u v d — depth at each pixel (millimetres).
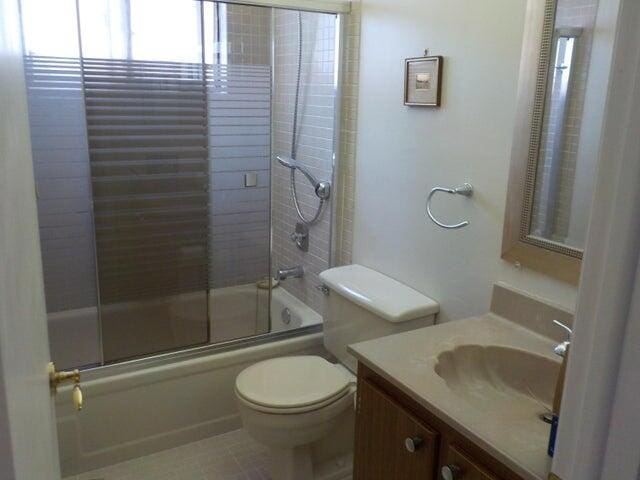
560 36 1489
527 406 1478
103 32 2459
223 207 2900
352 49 2412
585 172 1471
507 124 1687
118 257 2713
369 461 1581
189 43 2631
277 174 2990
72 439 2225
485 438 1148
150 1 2506
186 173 2781
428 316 2039
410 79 2051
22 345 700
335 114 2557
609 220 533
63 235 2602
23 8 2301
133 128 2623
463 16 1803
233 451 2418
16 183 778
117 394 2275
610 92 523
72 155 2551
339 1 2375
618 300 524
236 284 3000
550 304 1612
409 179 2143
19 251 750
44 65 2398
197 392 2438
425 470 1349
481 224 1823
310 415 1926
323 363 2203
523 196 1640
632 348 518
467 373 1590
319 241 2795
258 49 2787
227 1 2426
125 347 2760
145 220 2740
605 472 561
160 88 2623
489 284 1820
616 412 541
